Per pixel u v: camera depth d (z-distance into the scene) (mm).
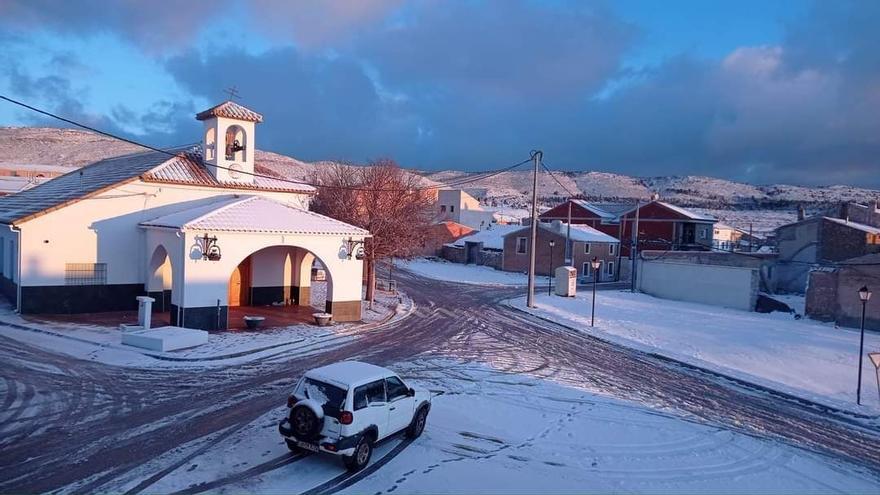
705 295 41875
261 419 13227
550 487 10492
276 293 30484
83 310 25078
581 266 57406
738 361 23516
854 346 26203
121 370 16781
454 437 12922
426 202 40656
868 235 44906
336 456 11281
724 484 11320
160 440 11617
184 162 29234
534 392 17266
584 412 15578
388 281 45719
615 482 11008
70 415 12805
